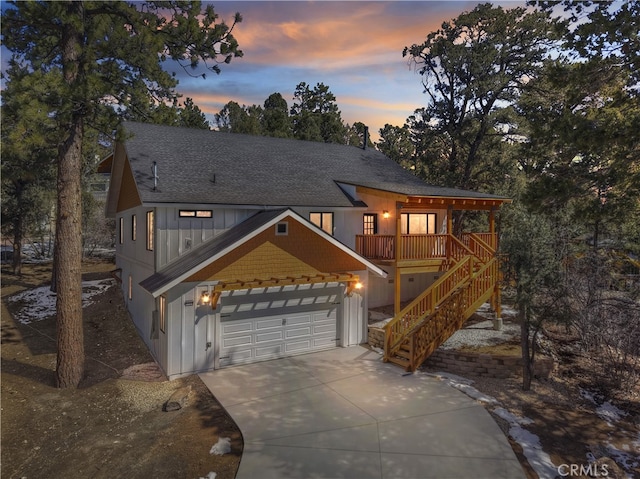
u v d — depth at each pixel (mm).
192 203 12734
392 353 12219
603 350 11133
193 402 9531
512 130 23938
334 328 13680
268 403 9297
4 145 9164
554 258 10047
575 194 10117
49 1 9539
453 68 24594
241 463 6945
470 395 9820
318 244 13023
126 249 18375
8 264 29766
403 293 18438
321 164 19438
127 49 10672
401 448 7426
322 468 6809
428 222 18875
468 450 7379
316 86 50094
